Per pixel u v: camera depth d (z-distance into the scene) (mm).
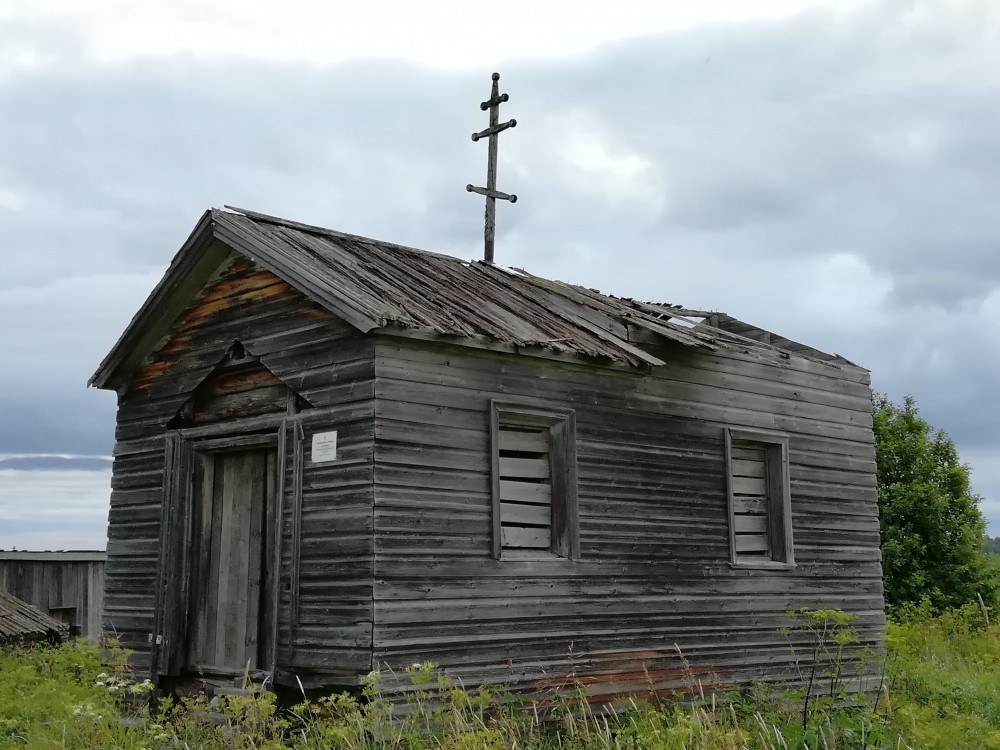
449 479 9711
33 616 17438
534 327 10898
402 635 9164
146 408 11703
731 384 12695
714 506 12188
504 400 10250
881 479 26766
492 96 13977
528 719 9641
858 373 14656
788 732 9953
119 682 9969
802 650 12906
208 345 11125
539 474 10703
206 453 11250
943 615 21953
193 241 10844
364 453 9328
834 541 13719
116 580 11617
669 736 9211
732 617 12156
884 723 10516
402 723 8820
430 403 9688
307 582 9602
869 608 14008
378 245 12242
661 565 11461
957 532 25938
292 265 9953
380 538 9148
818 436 13789
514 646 9969
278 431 10281
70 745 8328
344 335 9719
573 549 10609
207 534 11172
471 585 9719
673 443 11859
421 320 9539
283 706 9742
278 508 9961
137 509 11570
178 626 10898
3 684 10211
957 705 13352
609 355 10883
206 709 9336
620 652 10867
